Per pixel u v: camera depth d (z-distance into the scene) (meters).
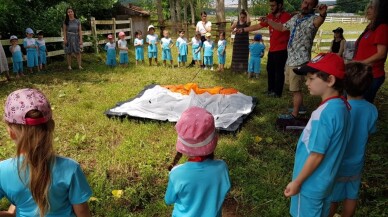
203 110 2.22
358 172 2.64
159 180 3.92
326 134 2.11
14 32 11.05
